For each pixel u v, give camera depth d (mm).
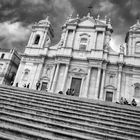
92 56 31953
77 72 31656
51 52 35281
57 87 31016
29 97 12602
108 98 29031
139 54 32188
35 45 37062
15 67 48531
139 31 34000
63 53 33375
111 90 29375
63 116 9594
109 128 8875
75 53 33312
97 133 7727
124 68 30734
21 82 33344
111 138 7578
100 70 30312
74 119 9438
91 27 35656
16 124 7625
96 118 9953
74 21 36844
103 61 30859
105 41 34156
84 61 32219
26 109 9945
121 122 9633
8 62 45875
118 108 12734
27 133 6801
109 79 30406
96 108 12297
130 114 11672
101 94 28891
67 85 31094
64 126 8070
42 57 34469
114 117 10414
